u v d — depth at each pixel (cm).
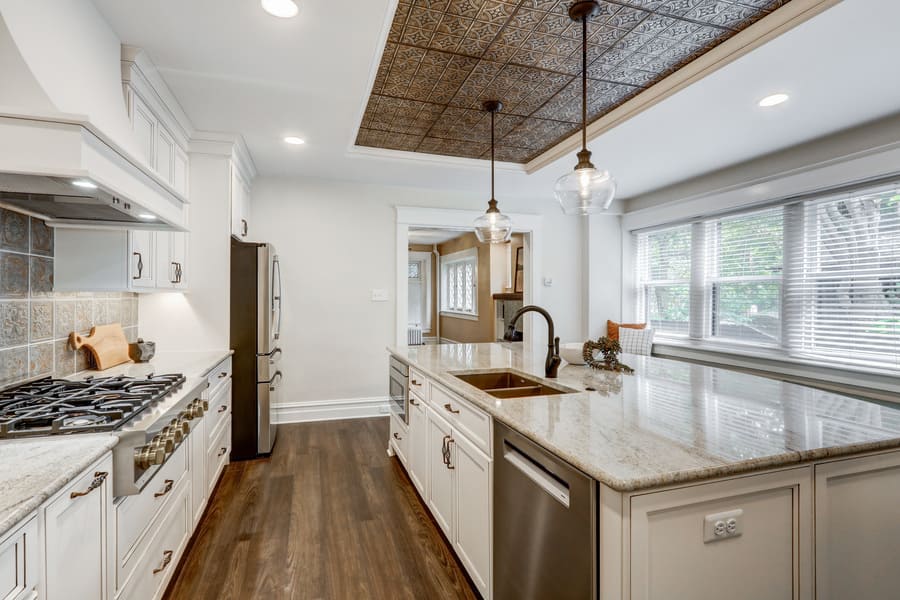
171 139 267
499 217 294
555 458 118
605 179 206
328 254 427
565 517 114
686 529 101
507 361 267
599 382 203
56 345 201
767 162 352
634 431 128
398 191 452
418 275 977
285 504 258
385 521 240
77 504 110
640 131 300
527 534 134
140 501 146
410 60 231
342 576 193
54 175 115
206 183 309
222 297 314
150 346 267
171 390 183
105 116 163
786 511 111
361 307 438
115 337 247
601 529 102
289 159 366
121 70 200
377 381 442
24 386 175
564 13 191
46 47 135
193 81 233
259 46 201
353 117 281
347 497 268
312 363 424
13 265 172
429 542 220
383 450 348
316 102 259
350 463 321
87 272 202
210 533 226
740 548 106
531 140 351
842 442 117
